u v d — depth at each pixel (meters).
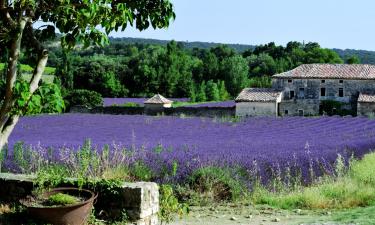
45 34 6.73
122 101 72.88
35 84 6.29
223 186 11.59
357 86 57.81
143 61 89.12
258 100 56.41
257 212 9.96
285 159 13.97
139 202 7.14
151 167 12.62
